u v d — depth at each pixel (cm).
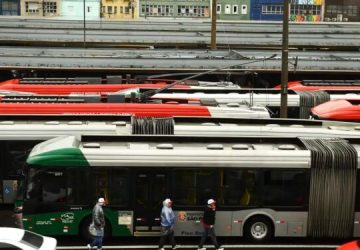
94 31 9331
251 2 15425
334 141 3188
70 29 9469
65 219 2955
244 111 4244
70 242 3017
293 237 3159
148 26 10388
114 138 3156
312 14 15650
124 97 4456
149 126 3550
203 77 6581
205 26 10488
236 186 2978
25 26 10025
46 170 2928
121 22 11225
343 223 3025
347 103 4550
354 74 6719
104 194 2952
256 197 2988
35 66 6312
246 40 8844
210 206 2809
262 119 3781
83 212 2952
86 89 5253
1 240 2252
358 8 15712
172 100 4575
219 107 4300
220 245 3006
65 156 2919
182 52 7088
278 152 2978
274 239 3128
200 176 2962
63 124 3556
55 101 4319
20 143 3453
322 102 4969
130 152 2936
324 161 2970
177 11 15525
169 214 2806
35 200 2939
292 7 15475
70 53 6888
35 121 3675
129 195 2952
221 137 3186
